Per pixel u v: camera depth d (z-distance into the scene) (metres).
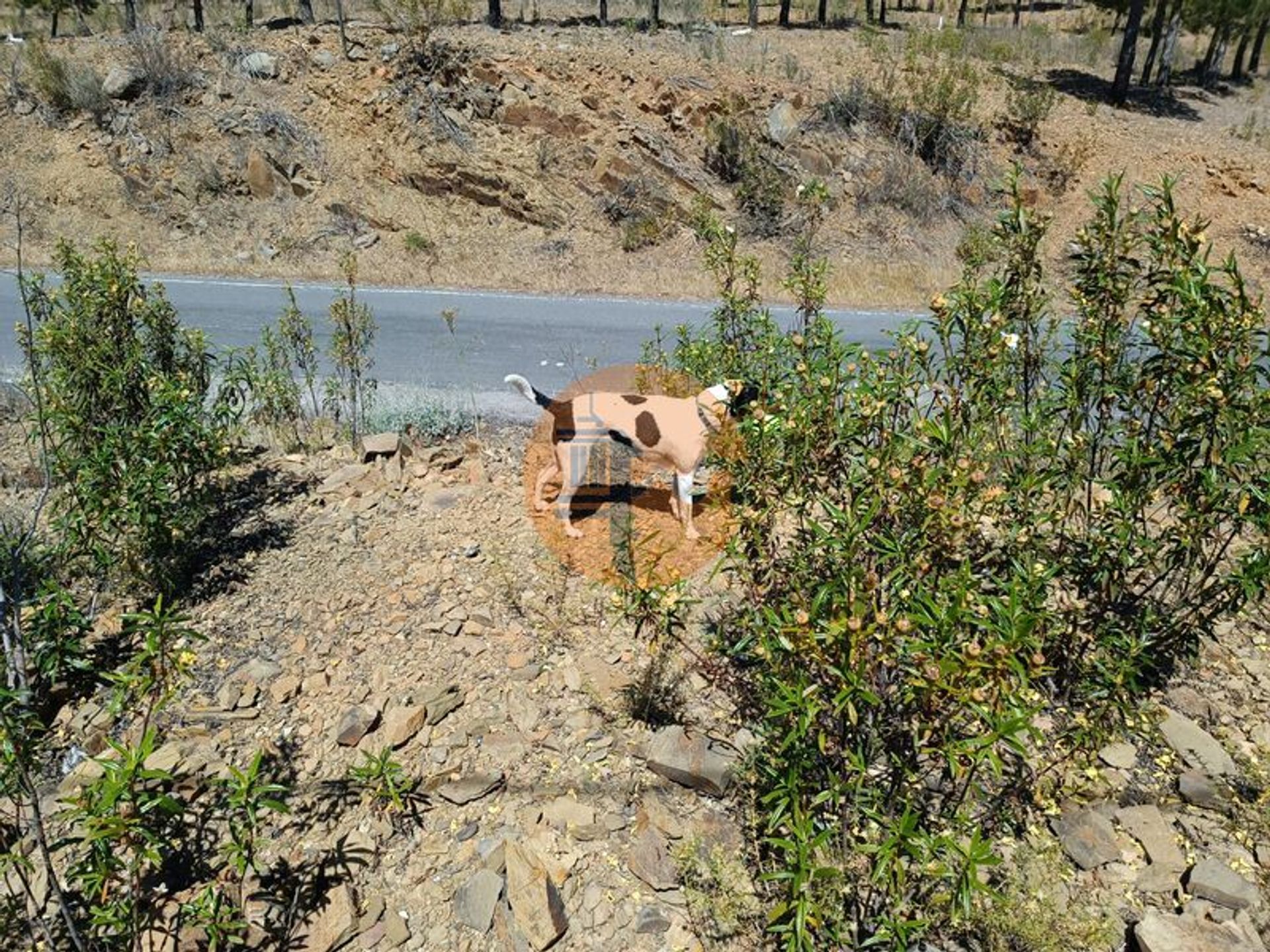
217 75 17.33
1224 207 18.05
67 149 16.47
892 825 2.51
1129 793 3.54
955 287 3.91
